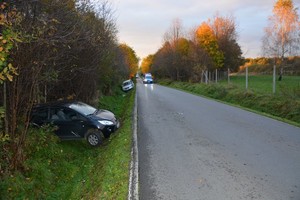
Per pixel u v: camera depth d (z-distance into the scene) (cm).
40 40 683
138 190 626
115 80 3225
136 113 1688
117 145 978
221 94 2581
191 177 695
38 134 959
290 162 788
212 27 6431
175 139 1059
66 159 968
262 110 1825
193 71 5084
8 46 496
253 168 745
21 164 772
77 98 1563
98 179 745
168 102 2280
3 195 632
